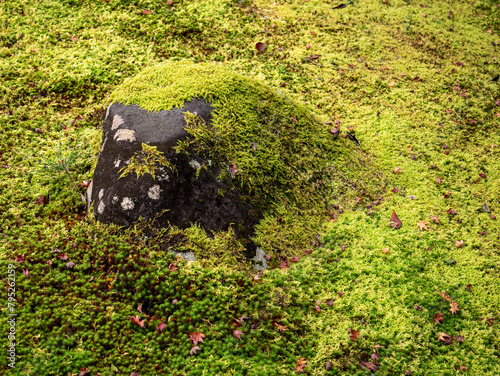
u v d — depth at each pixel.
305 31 7.97
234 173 4.39
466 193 5.52
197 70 5.03
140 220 3.93
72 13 7.14
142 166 4.03
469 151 6.25
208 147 4.32
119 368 3.10
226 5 7.92
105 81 6.07
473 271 4.36
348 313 3.83
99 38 6.75
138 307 3.49
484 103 7.12
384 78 7.30
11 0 7.11
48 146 5.09
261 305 3.71
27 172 4.66
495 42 8.69
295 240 4.48
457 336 3.72
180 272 3.72
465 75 7.63
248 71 6.80
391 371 3.39
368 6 9.06
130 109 4.52
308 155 5.25
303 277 4.07
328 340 3.55
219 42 7.20
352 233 4.67
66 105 5.74
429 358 3.54
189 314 3.50
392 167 5.77
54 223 4.13
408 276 4.22
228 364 3.23
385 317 3.80
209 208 4.14
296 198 4.83
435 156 6.05
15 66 6.02
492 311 3.99
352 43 7.92
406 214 5.01
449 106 6.93
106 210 4.02
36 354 3.03
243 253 4.13
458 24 9.10
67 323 3.26
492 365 3.51
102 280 3.62
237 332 3.44
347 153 5.69
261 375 3.17
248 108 4.92
